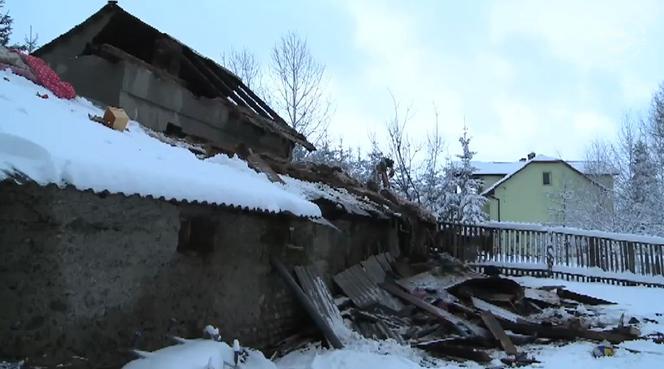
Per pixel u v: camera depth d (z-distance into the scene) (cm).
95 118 545
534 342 848
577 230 1489
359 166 2328
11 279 342
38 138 362
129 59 754
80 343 382
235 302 584
